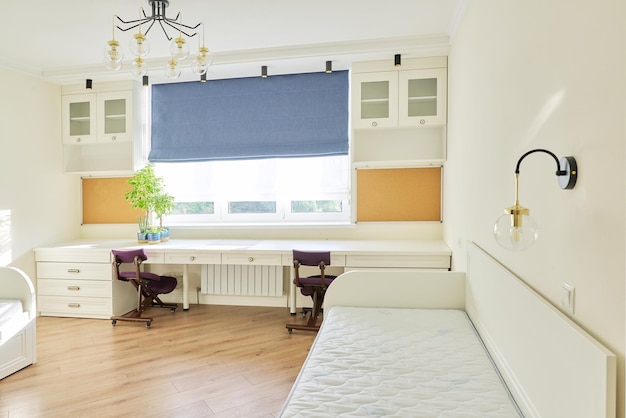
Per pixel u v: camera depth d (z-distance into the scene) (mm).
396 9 2809
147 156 4398
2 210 3600
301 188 4219
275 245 3730
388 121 3607
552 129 1265
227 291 4168
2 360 2596
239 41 3377
